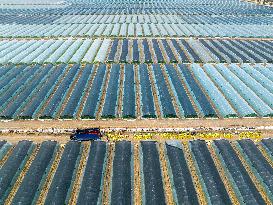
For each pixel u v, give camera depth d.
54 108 73.44
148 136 64.62
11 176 53.72
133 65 99.50
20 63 101.12
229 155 58.91
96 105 75.19
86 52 112.25
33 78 90.56
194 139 64.38
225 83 86.31
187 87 85.75
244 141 62.88
